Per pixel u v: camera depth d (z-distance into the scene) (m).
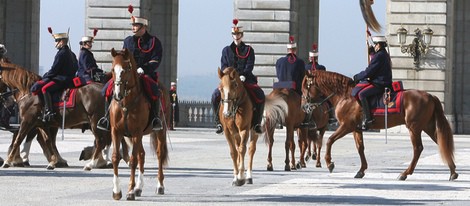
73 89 34.62
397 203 25.56
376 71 33.00
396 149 51.38
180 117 81.19
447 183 31.27
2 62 35.53
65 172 33.75
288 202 25.55
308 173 35.12
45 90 34.50
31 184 29.39
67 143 50.28
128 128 26.05
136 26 27.97
